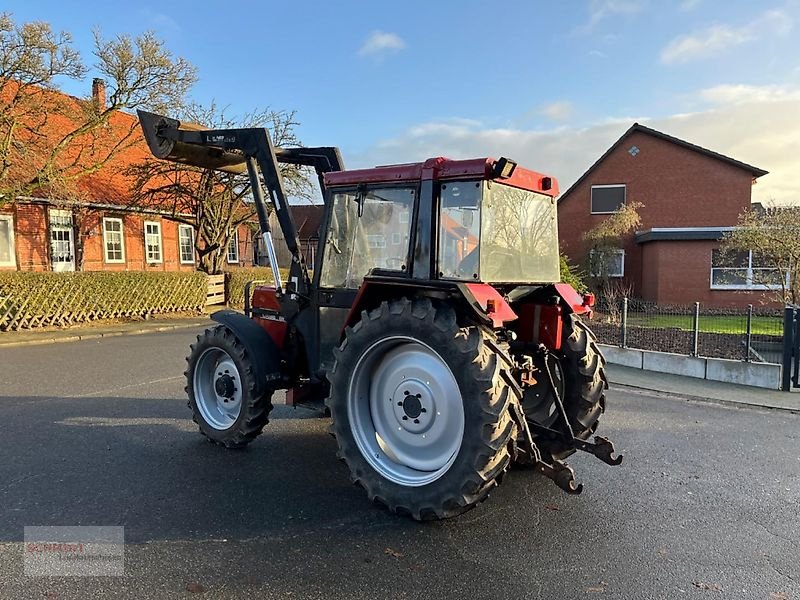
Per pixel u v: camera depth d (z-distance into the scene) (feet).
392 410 11.53
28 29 39.14
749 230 46.70
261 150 14.11
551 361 13.70
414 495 10.52
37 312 40.14
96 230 63.26
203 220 60.95
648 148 71.92
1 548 9.39
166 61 47.37
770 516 11.09
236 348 14.57
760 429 17.37
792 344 22.95
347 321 12.28
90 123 47.21
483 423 9.86
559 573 8.84
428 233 11.41
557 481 10.33
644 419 18.49
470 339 10.22
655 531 10.38
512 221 12.23
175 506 11.14
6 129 42.70
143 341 36.24
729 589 8.45
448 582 8.53
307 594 8.16
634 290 69.46
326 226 13.55
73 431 16.14
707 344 30.60
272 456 14.20
